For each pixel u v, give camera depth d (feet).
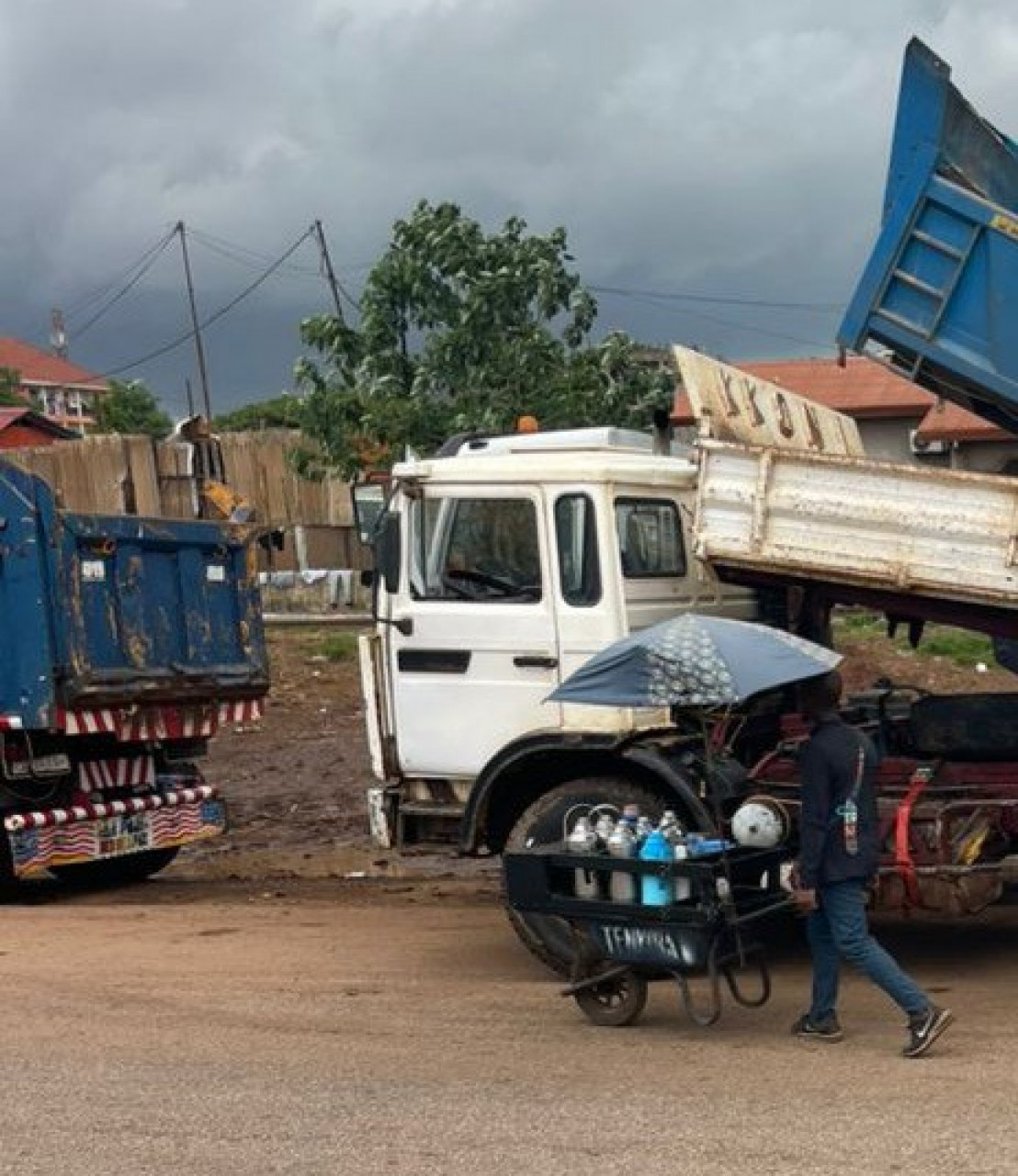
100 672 39.99
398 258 63.31
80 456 95.71
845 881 23.81
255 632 45.19
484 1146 20.17
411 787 31.89
